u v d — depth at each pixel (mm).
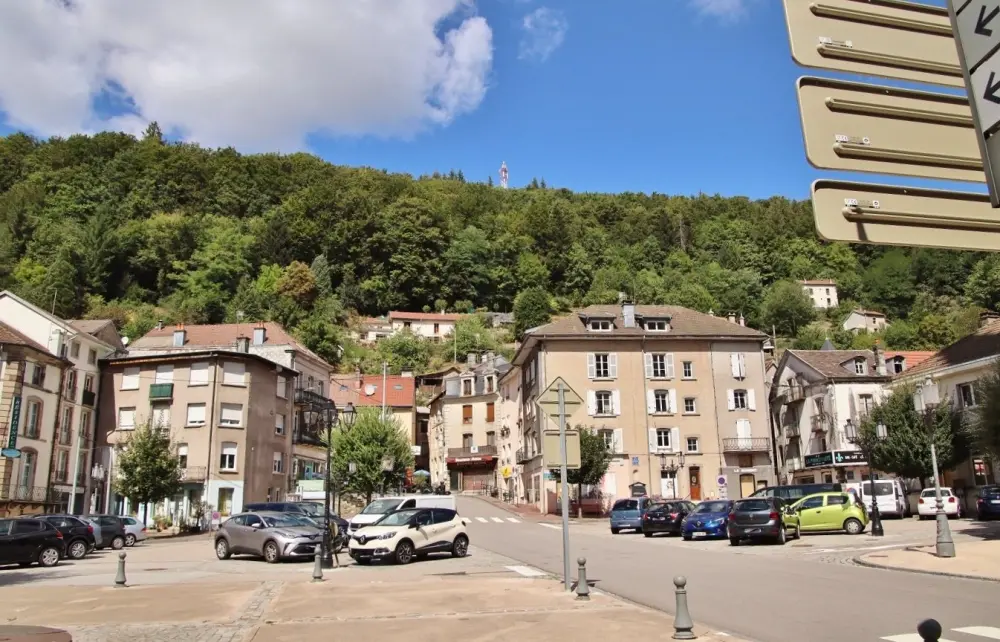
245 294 96875
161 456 39562
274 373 49219
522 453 54625
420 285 116000
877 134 3916
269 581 16281
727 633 9406
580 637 9094
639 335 48750
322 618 11031
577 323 50344
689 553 21359
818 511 27047
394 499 27750
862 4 4090
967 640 8453
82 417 44562
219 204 123625
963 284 104875
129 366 46250
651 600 12352
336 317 103438
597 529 35781
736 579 14680
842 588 12953
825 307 112125
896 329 87875
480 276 119375
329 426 24562
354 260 115625
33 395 39906
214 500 43062
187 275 99438
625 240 135000
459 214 140250
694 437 48000
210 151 141500
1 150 122312
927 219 3889
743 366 49750
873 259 124688
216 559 23281
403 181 154375
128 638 9766
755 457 48562
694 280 114625
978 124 3453
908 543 21250
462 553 21953
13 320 43469
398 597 13023
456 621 10477
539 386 48188
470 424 69375
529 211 135875
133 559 24297
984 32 3445
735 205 153250
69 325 44500
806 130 3822
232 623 10820
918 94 4031
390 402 76500
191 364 45219
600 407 47688
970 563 15211
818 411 49844
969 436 31516
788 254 126562
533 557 21312
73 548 24703
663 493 46812
